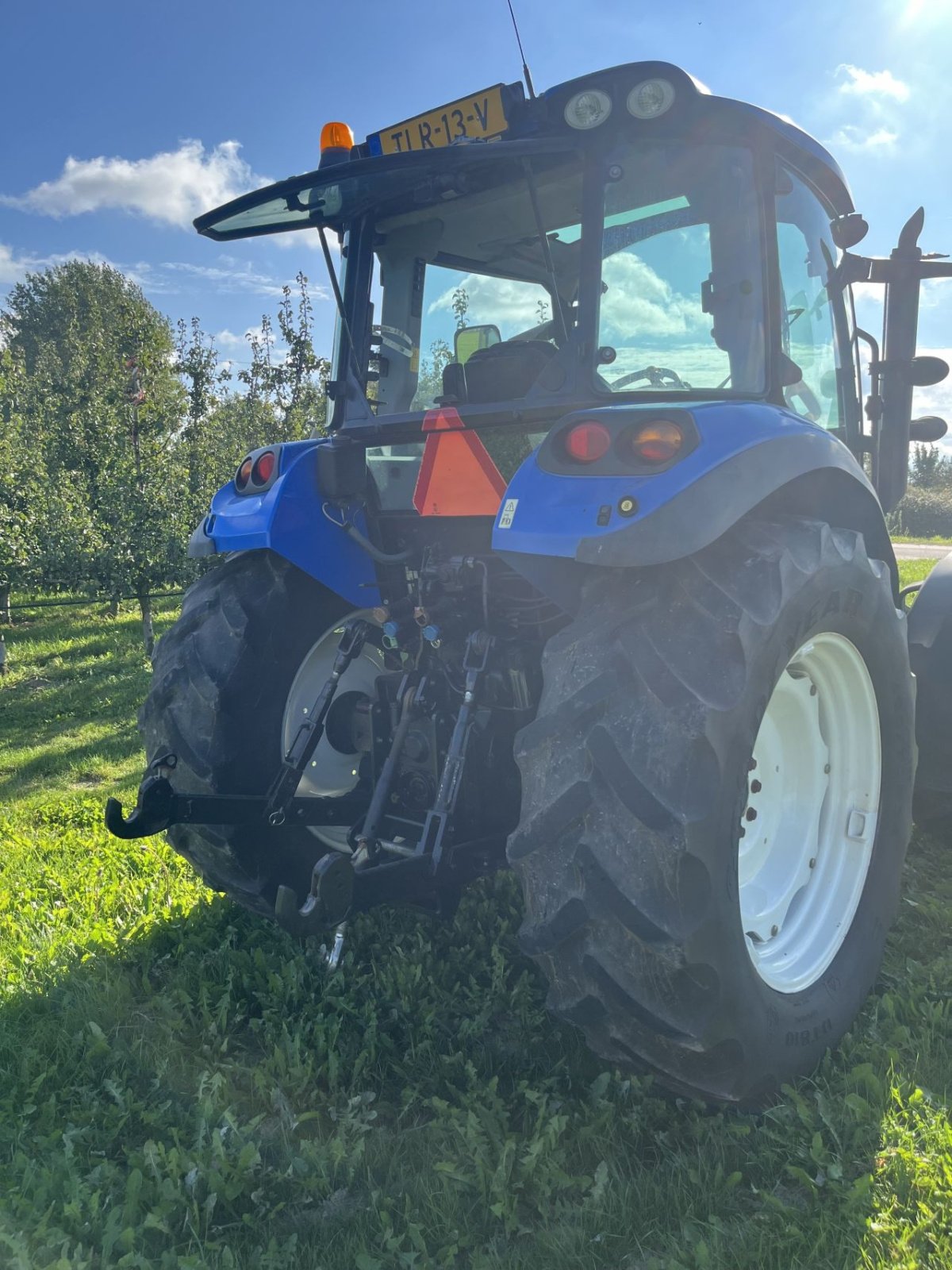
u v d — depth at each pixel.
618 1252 1.95
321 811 3.02
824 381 3.37
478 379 2.87
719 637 2.16
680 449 2.22
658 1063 2.18
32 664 13.35
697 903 2.05
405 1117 2.49
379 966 3.15
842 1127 2.20
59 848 4.81
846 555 2.50
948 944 3.17
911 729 2.91
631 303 2.65
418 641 3.05
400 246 3.17
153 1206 2.08
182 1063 2.66
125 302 18.95
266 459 3.33
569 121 2.49
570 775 2.13
